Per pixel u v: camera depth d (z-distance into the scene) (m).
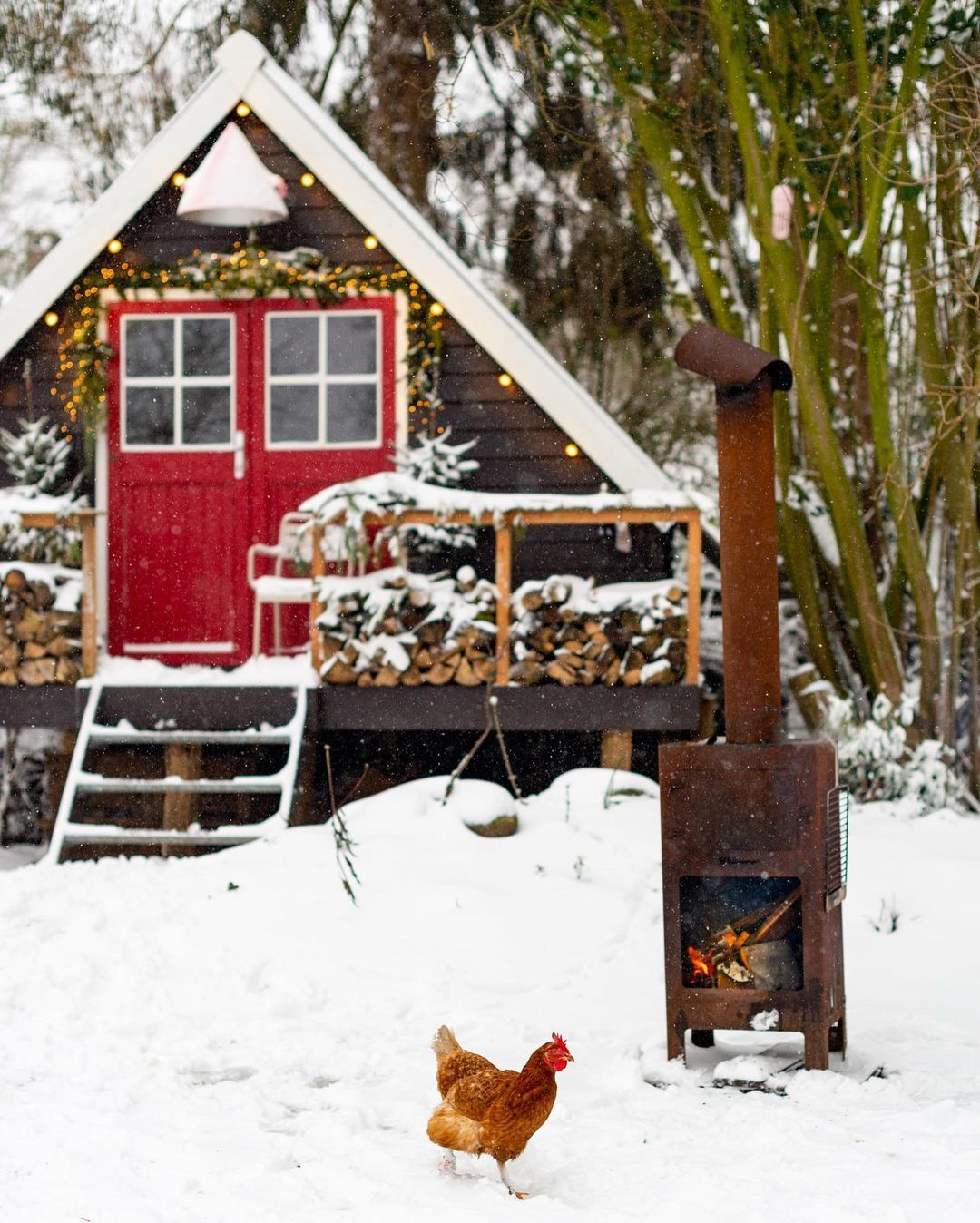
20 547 9.98
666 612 9.67
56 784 10.76
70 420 11.31
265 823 8.86
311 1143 4.68
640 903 7.79
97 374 11.12
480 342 10.95
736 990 5.34
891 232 10.82
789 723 13.22
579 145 17.34
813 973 5.26
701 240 10.87
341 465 11.19
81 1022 6.11
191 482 11.29
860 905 7.56
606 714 9.62
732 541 5.52
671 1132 4.74
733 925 5.41
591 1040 5.94
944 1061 5.51
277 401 11.25
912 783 9.57
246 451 11.25
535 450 11.05
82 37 16.94
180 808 9.38
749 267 16.30
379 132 17.45
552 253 18.12
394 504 9.54
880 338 9.93
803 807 5.27
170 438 11.32
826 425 10.00
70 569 10.43
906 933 7.19
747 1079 5.23
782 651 13.23
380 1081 5.45
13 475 11.24
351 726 9.66
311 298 11.17
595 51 11.27
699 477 18.58
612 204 17.53
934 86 8.83
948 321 10.18
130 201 11.16
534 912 7.52
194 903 7.70
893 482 9.48
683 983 5.42
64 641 9.66
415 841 8.48
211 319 11.32
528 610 9.70
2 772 12.65
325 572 10.98
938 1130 4.61
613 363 18.53
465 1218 3.97
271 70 11.17
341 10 17.53
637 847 8.50
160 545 11.29
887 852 8.31
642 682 9.61
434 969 6.84
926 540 10.80
